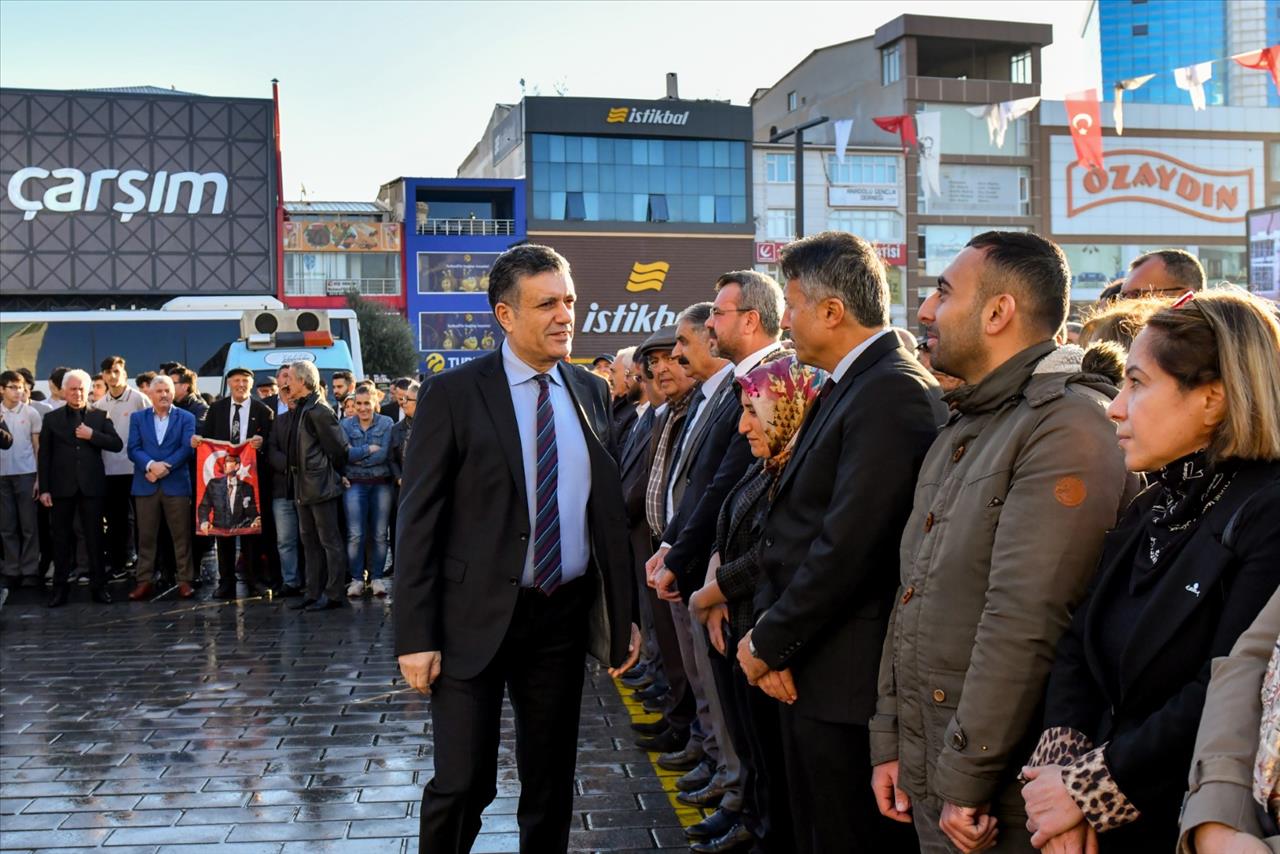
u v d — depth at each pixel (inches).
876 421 123.3
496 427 149.0
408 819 192.2
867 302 131.7
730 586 149.9
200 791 207.3
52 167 1615.4
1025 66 2295.8
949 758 103.7
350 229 2034.9
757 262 2159.2
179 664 317.1
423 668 143.7
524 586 150.0
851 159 2191.2
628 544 157.9
